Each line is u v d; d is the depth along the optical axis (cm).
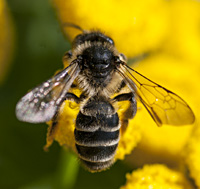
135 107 7
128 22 8
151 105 7
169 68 8
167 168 8
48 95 7
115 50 7
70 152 8
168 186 8
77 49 7
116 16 8
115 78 7
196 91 8
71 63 7
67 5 8
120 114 7
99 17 8
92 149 7
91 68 7
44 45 8
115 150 7
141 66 8
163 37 8
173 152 8
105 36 7
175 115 7
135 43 8
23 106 7
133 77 7
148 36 8
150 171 8
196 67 8
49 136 7
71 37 8
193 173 8
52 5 8
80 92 7
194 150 8
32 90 7
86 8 8
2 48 8
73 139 7
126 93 7
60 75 7
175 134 8
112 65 7
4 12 8
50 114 7
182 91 8
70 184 8
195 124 8
